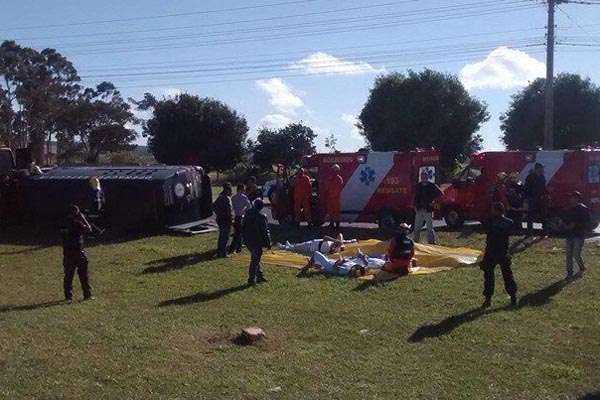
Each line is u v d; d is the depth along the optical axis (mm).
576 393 7867
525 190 19938
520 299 12289
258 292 13367
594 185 20969
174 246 19703
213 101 62750
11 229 24297
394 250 14617
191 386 8258
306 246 17703
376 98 61281
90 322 11312
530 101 61969
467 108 59469
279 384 8297
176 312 11883
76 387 8281
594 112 60062
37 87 71500
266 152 56250
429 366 8867
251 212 14023
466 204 22031
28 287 14516
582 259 15758
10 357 9438
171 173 22703
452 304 12047
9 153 25641
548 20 33188
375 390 8055
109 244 20438
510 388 8062
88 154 74375
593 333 10125
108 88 74250
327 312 11680
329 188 21875
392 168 21938
